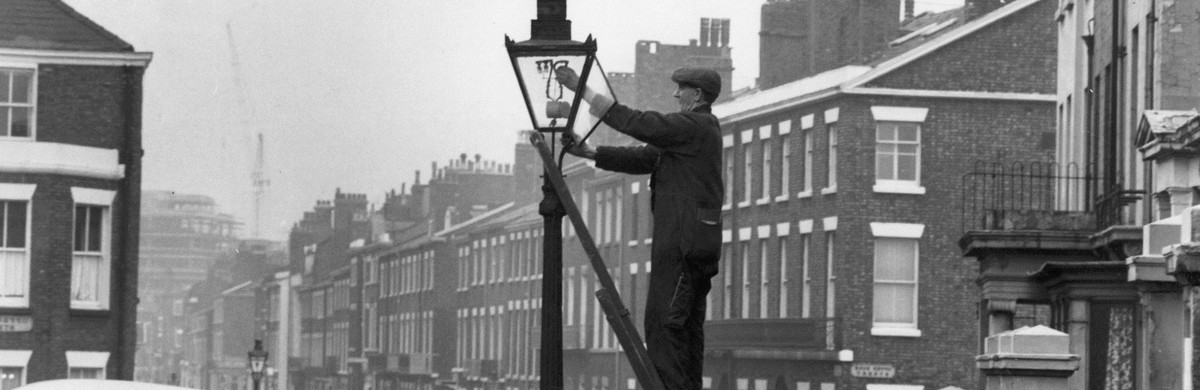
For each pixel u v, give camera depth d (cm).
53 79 3900
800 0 5812
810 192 5212
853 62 5328
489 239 8694
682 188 753
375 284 10912
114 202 3953
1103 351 2525
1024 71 4947
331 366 11969
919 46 4969
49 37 3909
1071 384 2059
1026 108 4934
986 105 4941
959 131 4950
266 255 15038
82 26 3966
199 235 16250
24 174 3825
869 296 4944
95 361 3884
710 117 761
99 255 3931
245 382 14350
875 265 4953
